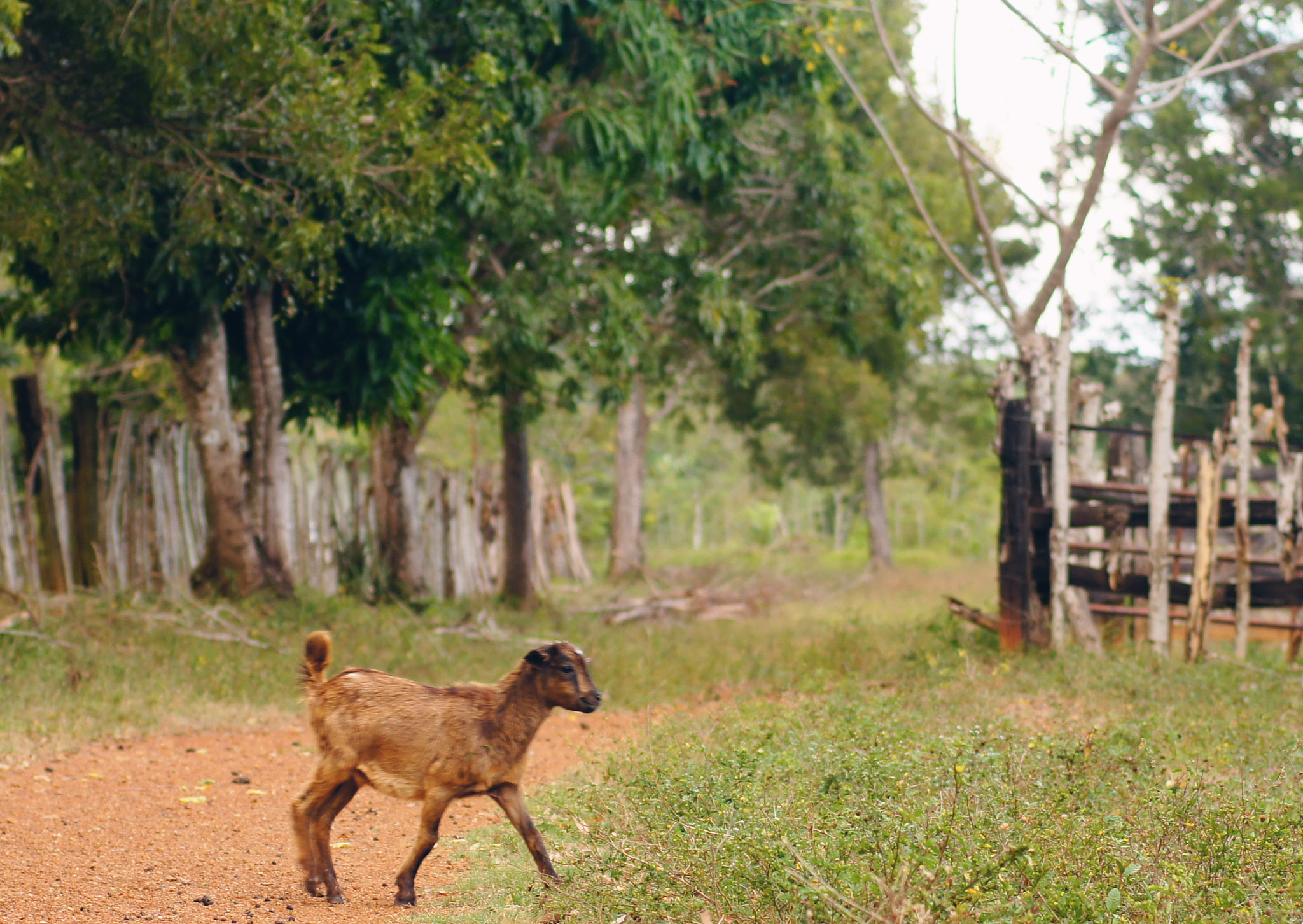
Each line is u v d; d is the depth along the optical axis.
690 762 6.83
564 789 7.47
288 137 11.45
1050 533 13.20
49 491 14.62
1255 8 12.80
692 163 16.36
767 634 16.41
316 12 12.61
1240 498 12.50
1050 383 13.54
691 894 4.75
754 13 16.08
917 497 50.47
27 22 11.20
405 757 5.43
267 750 9.48
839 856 4.82
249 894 5.68
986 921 4.13
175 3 10.48
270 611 14.64
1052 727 8.81
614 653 14.21
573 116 14.95
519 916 5.12
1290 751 7.44
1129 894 4.59
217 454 15.13
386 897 5.61
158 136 11.75
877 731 7.48
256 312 14.85
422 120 13.12
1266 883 4.77
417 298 14.30
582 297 16.47
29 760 8.62
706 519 53.44
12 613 12.64
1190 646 12.44
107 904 5.51
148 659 11.86
